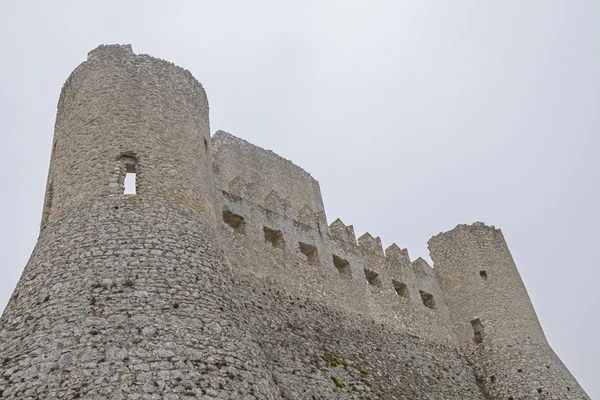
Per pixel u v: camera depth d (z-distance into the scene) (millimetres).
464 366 28328
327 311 23438
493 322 29703
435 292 31766
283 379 18328
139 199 16484
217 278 15773
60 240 15516
